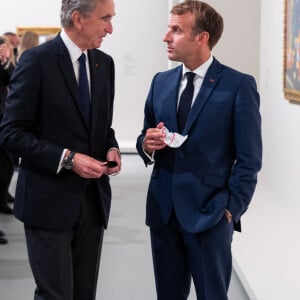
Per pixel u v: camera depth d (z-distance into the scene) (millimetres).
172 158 2561
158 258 2678
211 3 6395
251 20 6418
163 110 2580
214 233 2504
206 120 2477
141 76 10188
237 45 6453
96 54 2695
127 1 10008
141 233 5473
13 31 9984
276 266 3881
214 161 2498
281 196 5828
